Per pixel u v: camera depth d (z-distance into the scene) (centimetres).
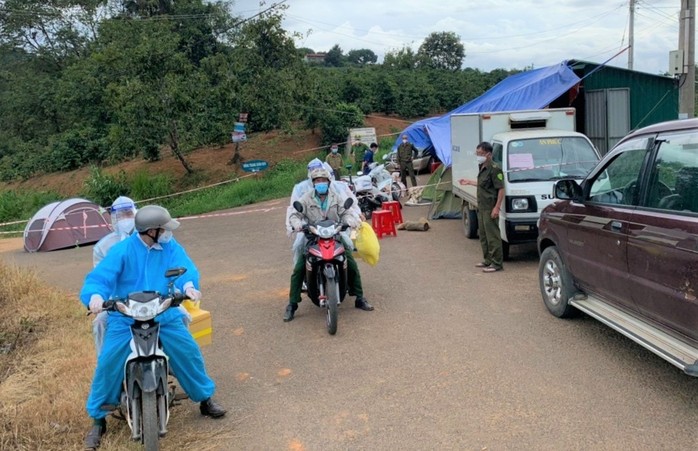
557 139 966
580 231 573
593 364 520
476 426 427
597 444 394
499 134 1030
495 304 708
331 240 642
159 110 2603
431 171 2547
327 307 637
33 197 3117
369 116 4056
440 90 4612
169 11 3600
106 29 3020
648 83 1465
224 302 802
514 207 879
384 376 523
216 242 1315
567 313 630
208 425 455
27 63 4528
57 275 1102
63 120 4312
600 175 557
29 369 582
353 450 407
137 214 409
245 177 2673
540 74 1577
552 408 445
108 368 399
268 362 577
